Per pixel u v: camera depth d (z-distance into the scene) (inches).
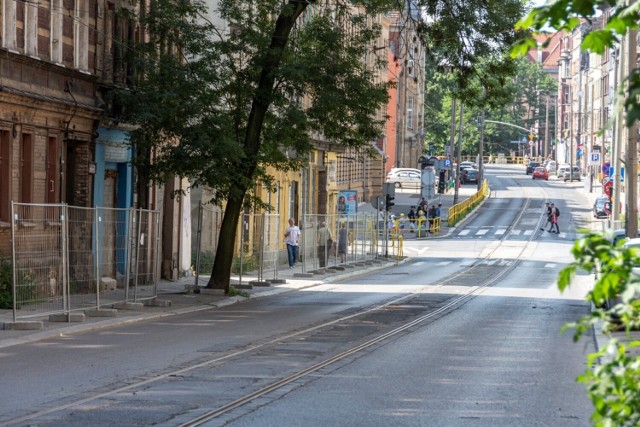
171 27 2920.8
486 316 2546.8
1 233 2425.0
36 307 2033.7
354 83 2861.7
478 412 1154.0
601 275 555.5
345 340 1929.1
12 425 1018.1
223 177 2810.0
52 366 1485.0
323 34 2874.0
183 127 2824.8
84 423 1037.2
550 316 2566.4
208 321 2301.9
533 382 1412.4
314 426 1045.2
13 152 2517.2
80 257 2202.3
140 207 3412.9
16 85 2509.8
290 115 2871.6
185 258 3833.7
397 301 3021.7
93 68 2979.8
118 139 3196.4
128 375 1401.3
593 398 537.0
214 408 1144.2
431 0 2935.5
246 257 3678.6
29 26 2591.0
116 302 2415.1
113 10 3095.5
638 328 552.1
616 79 6038.4
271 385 1332.4
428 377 1446.9
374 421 1082.1
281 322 2299.5
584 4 521.3
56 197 2783.0
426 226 7455.7
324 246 4456.2
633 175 2942.9
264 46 2869.1
